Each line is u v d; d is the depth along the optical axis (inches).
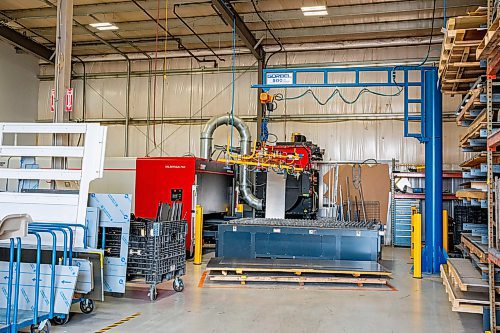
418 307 219.5
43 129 209.2
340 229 299.4
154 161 380.2
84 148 205.6
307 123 498.0
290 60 503.5
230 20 386.6
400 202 469.4
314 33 449.1
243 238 313.1
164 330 179.3
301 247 305.7
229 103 515.2
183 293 243.6
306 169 399.2
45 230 173.8
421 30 447.2
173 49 519.5
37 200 205.0
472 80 217.6
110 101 541.0
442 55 199.0
